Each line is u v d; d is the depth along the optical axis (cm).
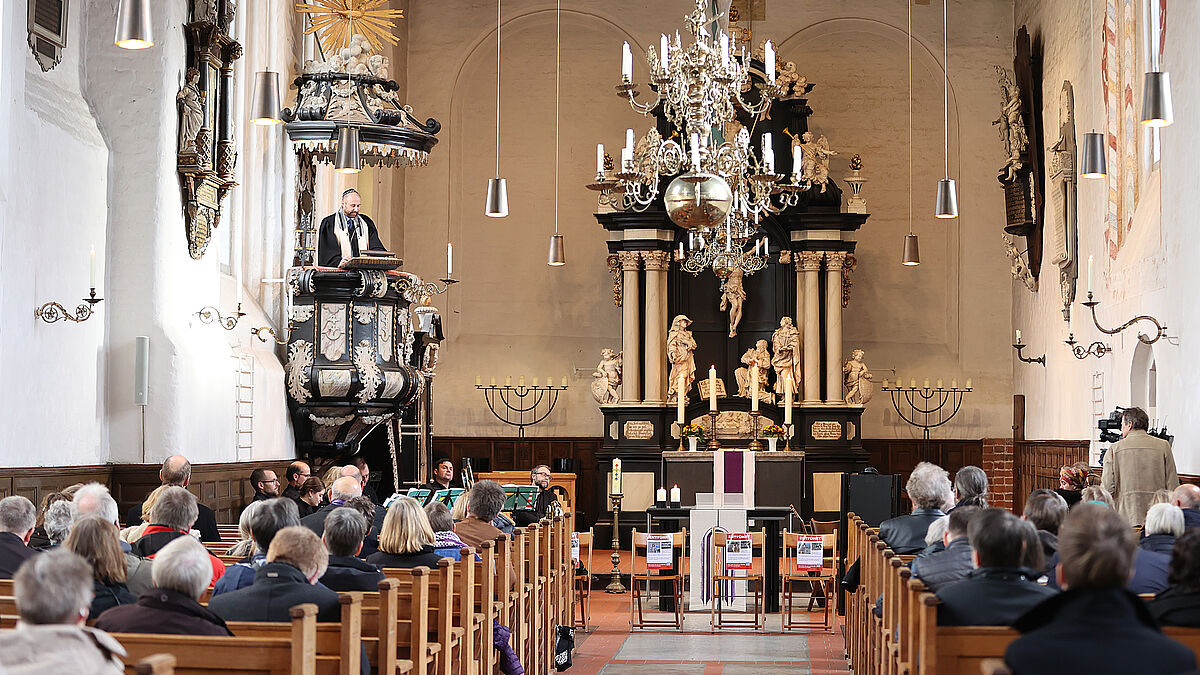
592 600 1739
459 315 2572
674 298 2428
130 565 731
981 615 570
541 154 2602
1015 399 2481
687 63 1312
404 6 2580
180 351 1387
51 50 1273
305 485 1216
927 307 2561
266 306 1738
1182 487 940
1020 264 2322
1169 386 1521
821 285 2395
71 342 1270
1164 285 1553
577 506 2512
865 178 2583
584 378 2558
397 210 2503
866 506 1549
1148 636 410
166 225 1392
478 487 1062
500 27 2608
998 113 2569
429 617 793
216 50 1481
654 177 1393
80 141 1302
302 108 1639
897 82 2591
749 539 1469
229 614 617
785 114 2378
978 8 2584
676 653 1295
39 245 1196
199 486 1424
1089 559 418
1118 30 1808
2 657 391
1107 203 1834
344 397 1692
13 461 1141
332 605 624
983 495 1002
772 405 2358
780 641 1379
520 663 1004
